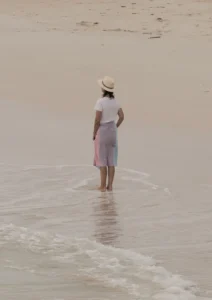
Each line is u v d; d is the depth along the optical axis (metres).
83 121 34.19
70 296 13.71
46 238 17.39
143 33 56.34
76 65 45.31
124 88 40.56
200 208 20.30
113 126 22.77
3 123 33.59
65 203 20.89
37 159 26.83
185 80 41.88
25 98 38.91
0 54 47.88
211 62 45.88
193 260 15.73
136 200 21.25
